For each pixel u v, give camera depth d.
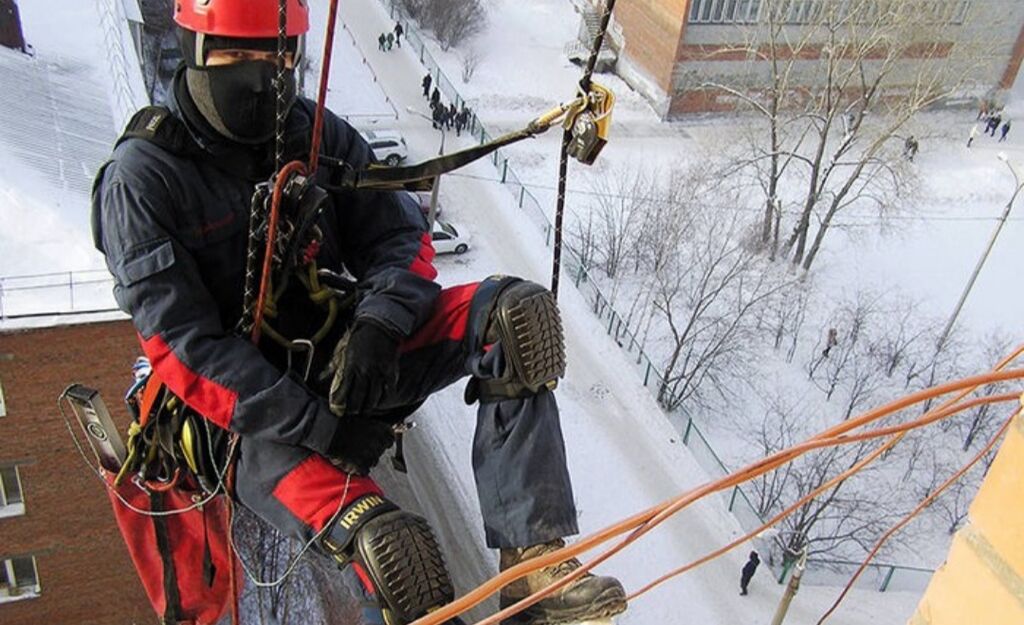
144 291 3.31
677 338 25.73
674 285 29.05
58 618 16.75
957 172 39.56
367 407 3.36
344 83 37.66
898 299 32.09
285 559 17.12
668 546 22.73
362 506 3.21
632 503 23.70
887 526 23.80
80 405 4.36
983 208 37.81
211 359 3.30
